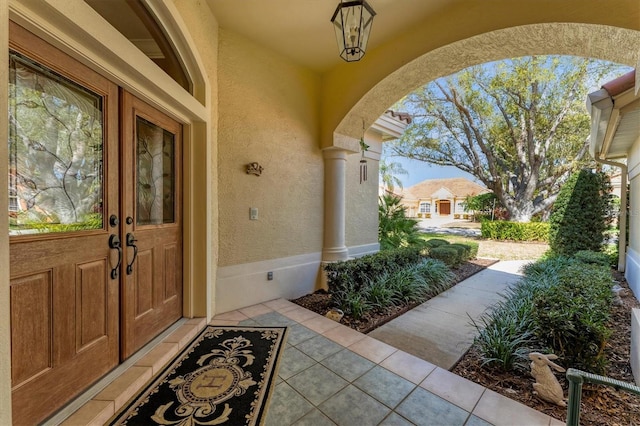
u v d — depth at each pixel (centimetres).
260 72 383
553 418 176
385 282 414
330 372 225
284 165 414
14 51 144
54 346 165
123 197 217
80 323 182
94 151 193
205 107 299
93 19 161
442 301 432
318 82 460
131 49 191
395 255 493
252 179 378
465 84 1098
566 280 331
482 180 1294
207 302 311
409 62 339
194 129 302
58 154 170
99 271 197
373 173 609
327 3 301
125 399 186
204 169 303
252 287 378
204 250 307
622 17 226
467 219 1984
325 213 473
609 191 717
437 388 206
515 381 222
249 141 373
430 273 491
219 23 337
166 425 167
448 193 2283
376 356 251
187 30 256
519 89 1023
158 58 276
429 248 716
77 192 182
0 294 111
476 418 176
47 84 162
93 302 192
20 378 148
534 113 1080
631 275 503
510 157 1214
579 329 219
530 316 274
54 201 168
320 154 466
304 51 397
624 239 596
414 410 183
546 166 1184
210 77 315
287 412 179
